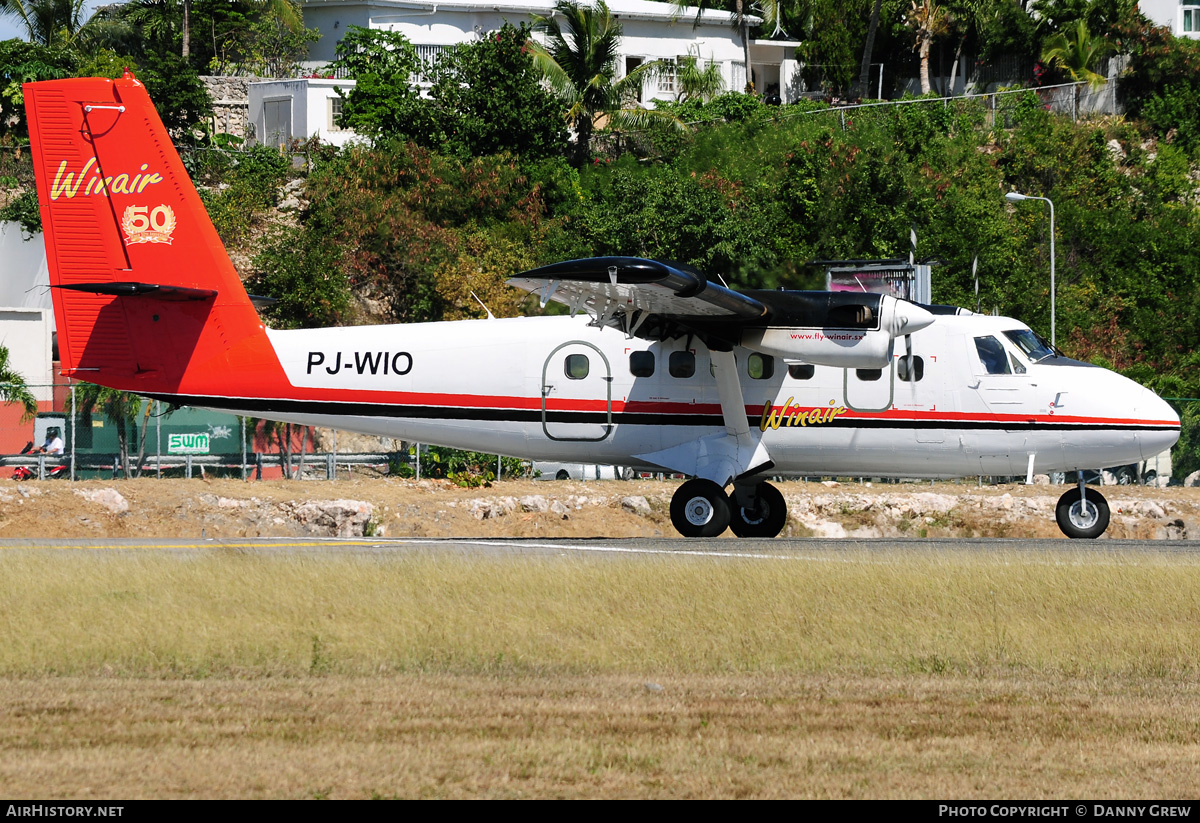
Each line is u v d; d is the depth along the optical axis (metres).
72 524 83.25
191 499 87.81
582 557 52.88
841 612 42.22
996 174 177.62
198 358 72.06
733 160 180.62
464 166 169.12
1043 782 24.77
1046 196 176.12
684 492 70.12
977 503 98.50
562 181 171.88
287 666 34.38
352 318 141.62
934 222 152.12
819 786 24.28
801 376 70.38
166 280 71.50
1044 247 165.00
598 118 191.75
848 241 150.50
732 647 37.16
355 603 42.66
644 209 151.62
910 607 43.00
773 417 70.50
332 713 29.11
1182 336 156.62
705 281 61.69
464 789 23.78
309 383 72.31
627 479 110.69
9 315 120.12
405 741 26.83
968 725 28.78
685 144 187.75
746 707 30.19
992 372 69.56
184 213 71.38
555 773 24.81
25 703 29.80
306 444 112.19
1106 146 188.00
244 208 157.88
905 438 70.31
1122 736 28.06
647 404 71.00
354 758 25.55
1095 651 37.06
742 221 153.25
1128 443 68.69
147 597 43.44
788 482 106.06
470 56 183.75
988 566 49.88
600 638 38.12
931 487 106.25
